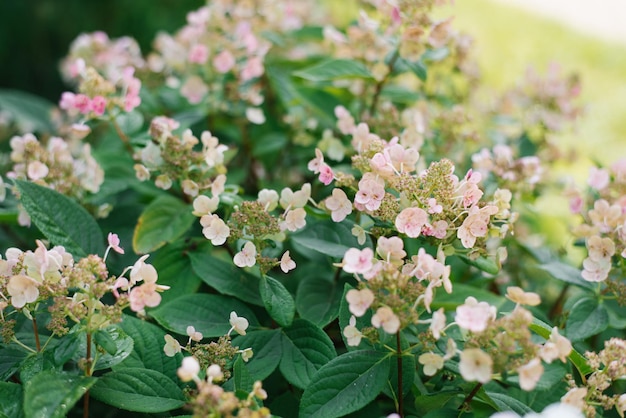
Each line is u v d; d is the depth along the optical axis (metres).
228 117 1.36
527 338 0.85
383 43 1.23
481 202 0.99
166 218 1.11
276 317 0.97
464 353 0.83
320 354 0.98
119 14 2.52
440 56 1.21
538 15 3.53
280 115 1.43
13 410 0.91
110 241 0.94
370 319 0.97
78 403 1.06
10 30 2.53
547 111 1.39
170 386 0.94
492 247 1.23
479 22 3.26
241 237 0.99
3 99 1.68
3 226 1.25
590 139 2.36
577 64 3.00
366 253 0.89
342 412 0.90
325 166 1.00
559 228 1.68
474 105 1.47
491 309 0.87
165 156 1.08
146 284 0.90
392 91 1.31
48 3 2.52
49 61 2.60
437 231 0.95
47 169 1.12
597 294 1.05
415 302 0.88
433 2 1.15
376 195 0.96
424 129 1.21
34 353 0.94
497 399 0.95
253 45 1.29
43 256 0.90
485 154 1.17
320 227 1.06
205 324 1.02
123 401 0.92
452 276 1.16
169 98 1.43
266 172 1.38
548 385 0.97
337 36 1.29
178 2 2.49
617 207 1.02
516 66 2.78
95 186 1.16
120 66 1.42
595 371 0.92
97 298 0.90
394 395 0.95
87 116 1.14
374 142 0.99
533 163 1.16
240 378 0.92
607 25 3.56
